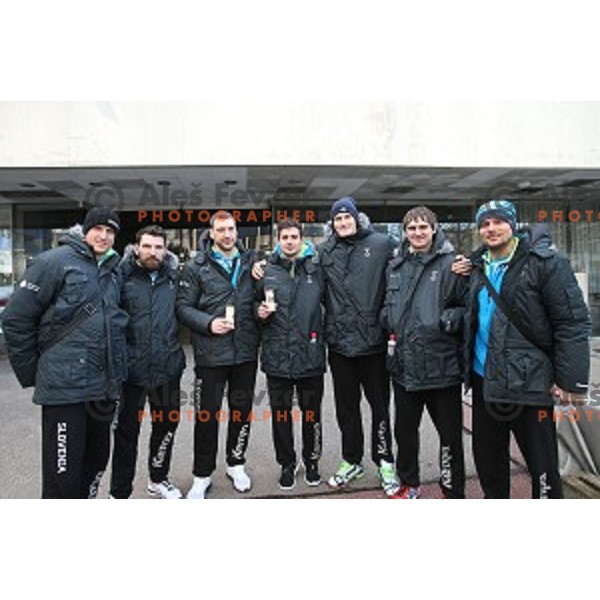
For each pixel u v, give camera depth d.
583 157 6.93
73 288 2.42
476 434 2.69
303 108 6.55
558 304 2.31
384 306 3.04
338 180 7.46
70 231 2.58
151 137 6.41
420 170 6.95
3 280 8.52
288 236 3.15
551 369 2.40
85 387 2.43
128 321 2.89
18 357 2.41
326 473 3.54
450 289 2.74
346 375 3.28
